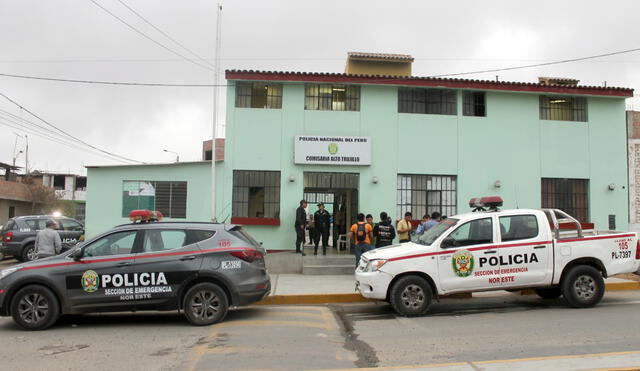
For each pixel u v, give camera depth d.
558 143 16.03
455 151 15.61
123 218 15.01
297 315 8.52
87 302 7.57
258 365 5.42
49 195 35.34
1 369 5.45
